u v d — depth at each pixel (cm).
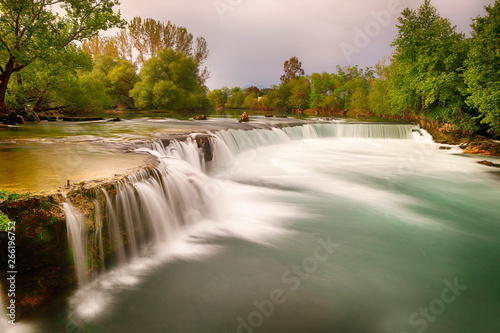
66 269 486
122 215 601
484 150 2148
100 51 7350
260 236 784
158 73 5375
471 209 1062
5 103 1912
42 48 1686
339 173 1541
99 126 1805
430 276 628
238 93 9712
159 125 1962
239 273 609
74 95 2831
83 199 523
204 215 883
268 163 1709
